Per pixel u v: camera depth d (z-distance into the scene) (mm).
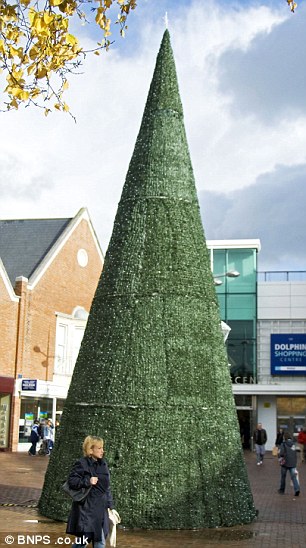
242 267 44969
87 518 7555
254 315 44344
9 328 32219
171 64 13555
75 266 37125
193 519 10969
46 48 9023
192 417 11477
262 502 15688
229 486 11492
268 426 42938
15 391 32000
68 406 12094
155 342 11773
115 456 11203
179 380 11609
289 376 43875
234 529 11141
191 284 12297
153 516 10859
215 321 12461
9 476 19359
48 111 9602
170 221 12547
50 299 34906
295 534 11070
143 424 11312
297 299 44594
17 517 11656
